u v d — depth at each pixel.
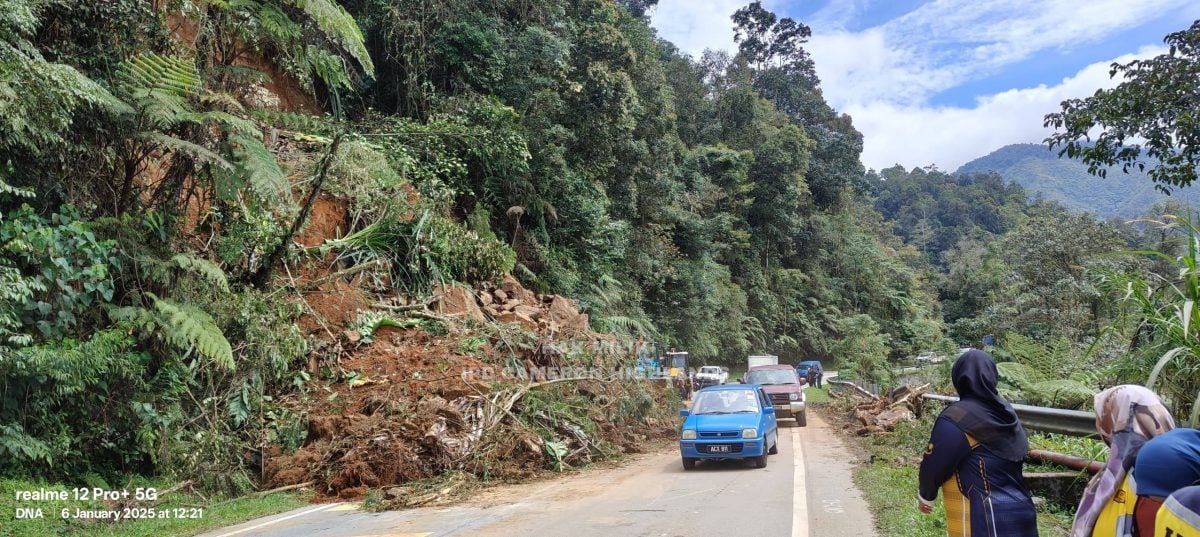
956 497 3.83
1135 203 150.38
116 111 10.13
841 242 70.19
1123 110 10.44
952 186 158.38
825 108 85.25
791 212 61.22
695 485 10.02
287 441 11.30
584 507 8.62
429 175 21.19
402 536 7.35
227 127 11.55
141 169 11.55
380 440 10.74
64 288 9.34
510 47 28.61
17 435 8.45
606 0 38.03
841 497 8.64
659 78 38.22
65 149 10.35
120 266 10.20
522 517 8.14
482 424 11.65
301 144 18.30
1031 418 9.32
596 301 27.84
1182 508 2.57
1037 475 7.55
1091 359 11.72
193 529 8.42
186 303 10.87
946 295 84.75
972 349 4.00
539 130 27.34
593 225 29.34
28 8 9.61
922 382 19.50
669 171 40.56
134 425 10.02
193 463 10.09
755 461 11.70
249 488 10.61
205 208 14.50
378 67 26.95
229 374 11.42
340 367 13.28
